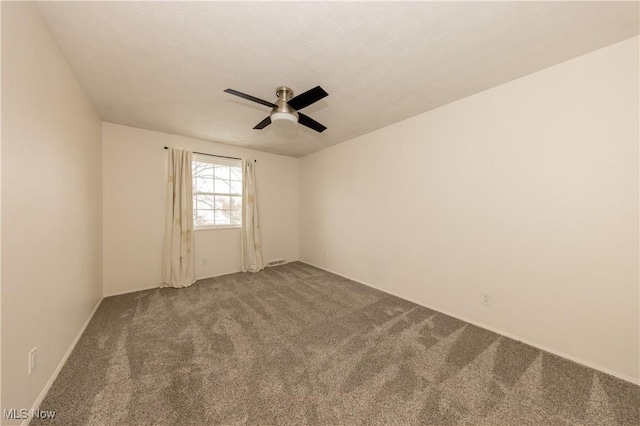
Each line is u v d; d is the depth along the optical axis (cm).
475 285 229
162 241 338
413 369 163
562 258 179
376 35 149
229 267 404
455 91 221
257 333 210
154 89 214
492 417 125
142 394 139
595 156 164
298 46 159
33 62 128
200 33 146
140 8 127
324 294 307
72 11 129
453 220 245
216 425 120
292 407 131
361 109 259
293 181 488
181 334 208
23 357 117
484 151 220
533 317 193
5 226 105
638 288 151
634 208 151
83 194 212
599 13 131
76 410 127
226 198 410
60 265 161
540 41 154
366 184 343
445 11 131
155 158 332
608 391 143
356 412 128
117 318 237
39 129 134
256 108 255
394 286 306
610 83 158
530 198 193
